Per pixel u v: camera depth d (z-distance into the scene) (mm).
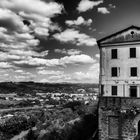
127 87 31641
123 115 25125
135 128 24516
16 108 146375
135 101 24875
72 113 64250
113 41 32688
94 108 52625
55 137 37531
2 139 52875
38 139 42594
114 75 32625
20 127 60250
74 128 37094
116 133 25531
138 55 31203
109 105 26062
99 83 33406
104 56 33312
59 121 55062
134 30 31609
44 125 54875
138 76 31094
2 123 60000
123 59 32031
